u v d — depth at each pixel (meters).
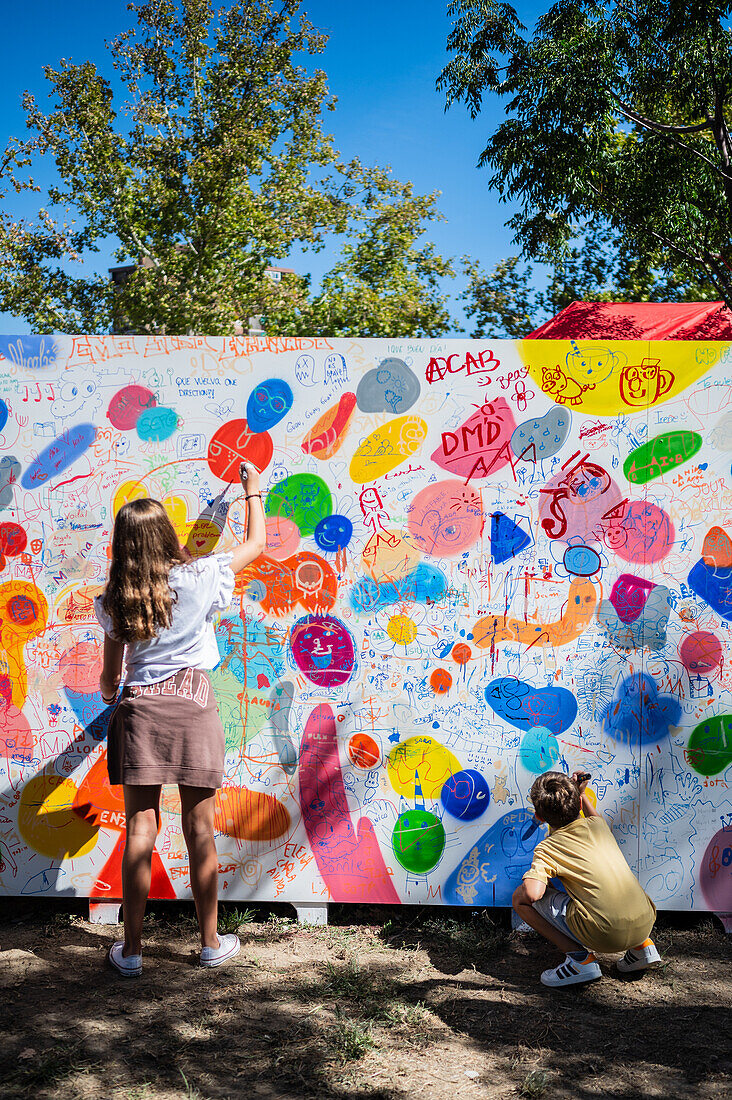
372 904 3.78
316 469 3.56
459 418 3.55
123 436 3.58
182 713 3.02
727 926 3.53
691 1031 2.75
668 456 3.54
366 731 3.55
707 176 13.98
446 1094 2.39
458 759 3.54
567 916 3.07
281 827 3.55
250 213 25.61
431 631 3.54
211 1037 2.66
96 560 3.58
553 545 3.54
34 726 3.59
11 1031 2.67
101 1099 2.33
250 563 3.56
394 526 3.56
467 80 13.52
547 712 3.53
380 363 3.54
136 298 24.73
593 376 3.54
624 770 3.53
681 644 3.54
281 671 3.56
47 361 3.57
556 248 15.05
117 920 3.57
